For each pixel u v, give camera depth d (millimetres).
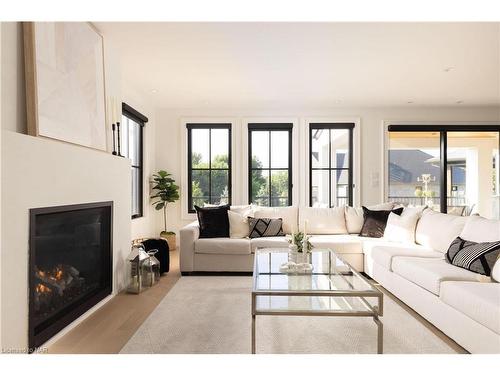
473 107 5934
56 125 2324
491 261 2461
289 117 5953
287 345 2182
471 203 8328
